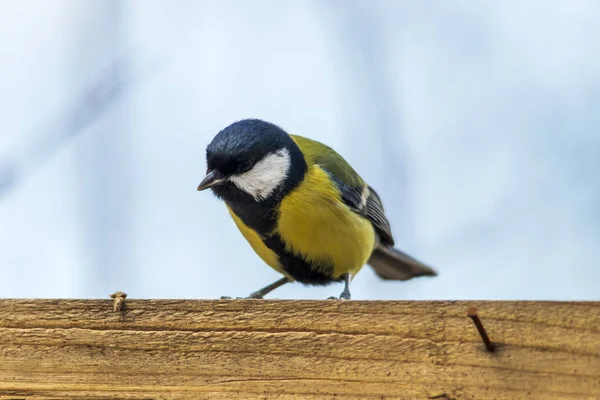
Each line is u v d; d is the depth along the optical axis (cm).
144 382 755
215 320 759
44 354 763
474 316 677
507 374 710
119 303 766
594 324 703
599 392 692
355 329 743
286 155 1120
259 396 744
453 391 718
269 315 755
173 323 761
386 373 732
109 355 761
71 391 757
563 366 702
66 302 770
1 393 759
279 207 1112
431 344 729
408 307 738
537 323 712
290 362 746
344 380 736
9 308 770
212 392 748
